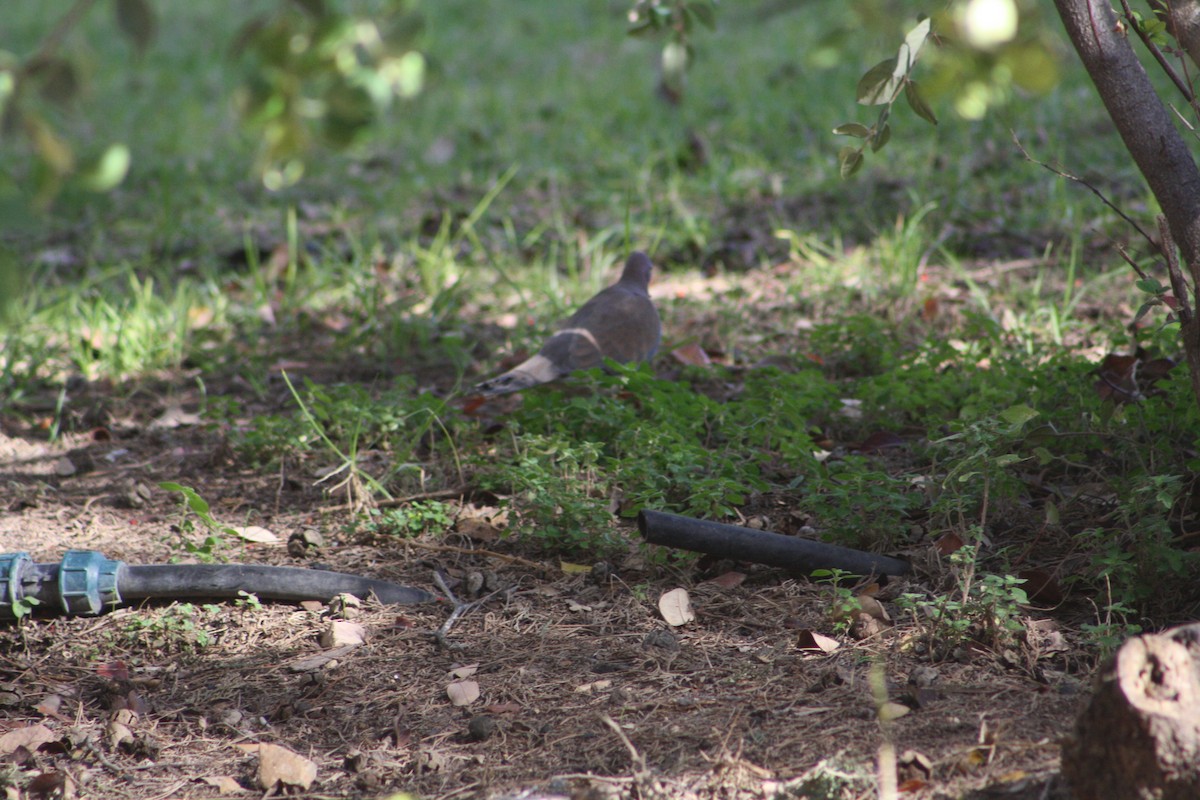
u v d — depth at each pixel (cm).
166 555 903
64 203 1878
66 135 2303
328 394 1131
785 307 1404
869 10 477
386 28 423
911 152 1791
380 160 2064
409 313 1447
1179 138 630
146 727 682
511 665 721
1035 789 539
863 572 792
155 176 2022
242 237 1750
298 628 788
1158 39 655
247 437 1062
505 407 1168
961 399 1041
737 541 782
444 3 3397
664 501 877
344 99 425
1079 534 764
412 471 1015
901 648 696
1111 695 468
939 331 1305
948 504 797
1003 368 1053
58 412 1183
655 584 816
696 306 1404
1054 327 1216
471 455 1016
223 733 673
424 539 908
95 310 1446
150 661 759
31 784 618
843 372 1223
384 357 1338
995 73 477
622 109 2183
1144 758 455
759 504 924
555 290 1471
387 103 441
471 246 1666
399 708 682
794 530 881
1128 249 1436
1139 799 459
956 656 681
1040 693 637
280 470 1056
